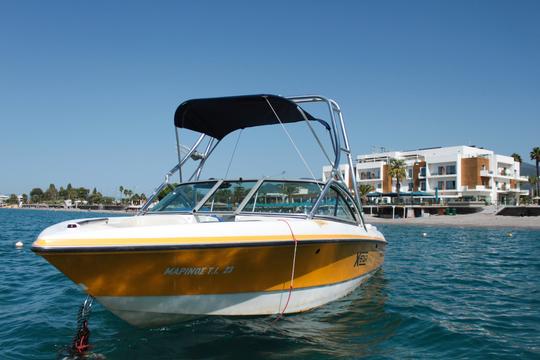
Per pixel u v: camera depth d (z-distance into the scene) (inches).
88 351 176.6
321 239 207.5
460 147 2407.7
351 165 284.4
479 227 1590.8
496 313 249.4
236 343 183.8
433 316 238.2
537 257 549.3
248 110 254.2
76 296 283.1
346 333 203.2
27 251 554.9
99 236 162.6
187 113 251.9
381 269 385.1
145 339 187.0
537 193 2561.5
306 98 268.5
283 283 201.8
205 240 172.7
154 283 175.3
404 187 2539.4
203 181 255.3
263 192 241.6
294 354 175.5
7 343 191.2
